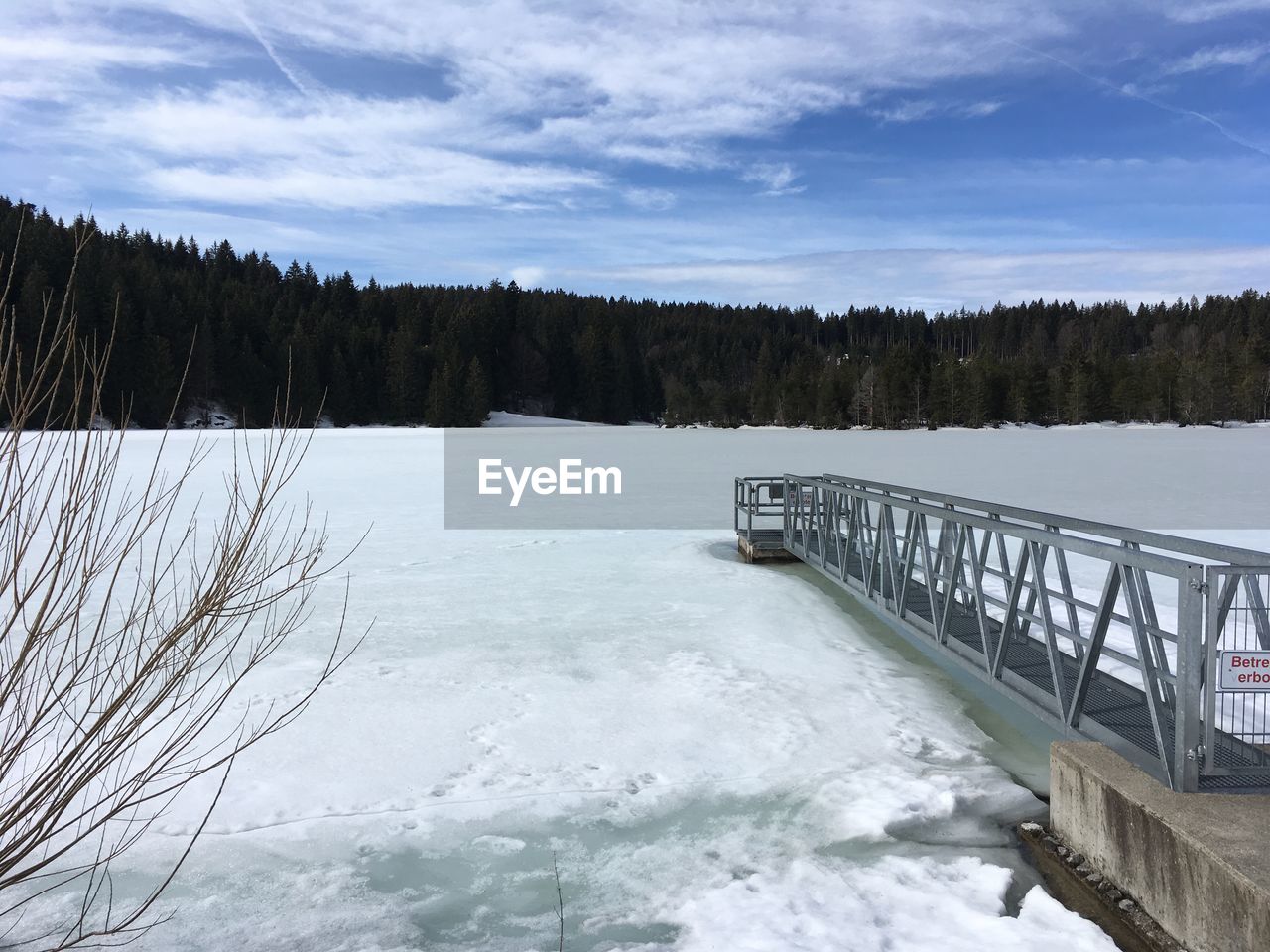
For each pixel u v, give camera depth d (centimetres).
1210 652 311
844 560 755
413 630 681
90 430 224
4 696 210
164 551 925
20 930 315
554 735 480
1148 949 296
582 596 802
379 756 452
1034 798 411
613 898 339
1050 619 403
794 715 509
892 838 378
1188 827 291
